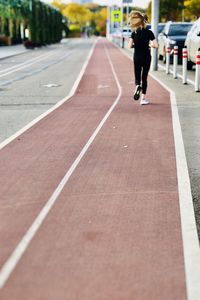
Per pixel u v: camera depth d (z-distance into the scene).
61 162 7.14
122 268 3.91
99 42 97.44
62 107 12.41
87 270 3.87
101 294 3.51
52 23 88.81
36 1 68.88
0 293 3.52
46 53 49.34
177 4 87.56
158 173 6.59
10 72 25.64
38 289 3.58
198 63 14.89
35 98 14.37
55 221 4.90
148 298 3.46
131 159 7.32
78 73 23.50
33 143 8.38
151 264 3.98
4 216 5.04
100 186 6.02
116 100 13.66
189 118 10.75
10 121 10.54
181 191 5.84
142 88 12.68
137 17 12.20
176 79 19.12
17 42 81.62
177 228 4.72
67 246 4.32
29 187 5.99
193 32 21.83
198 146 8.23
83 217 5.00
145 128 9.63
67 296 3.48
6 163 7.10
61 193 5.76
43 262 4.02
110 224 4.82
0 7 67.19
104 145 8.21
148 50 12.41
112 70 24.88
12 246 4.32
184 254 4.16
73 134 9.09
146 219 4.95
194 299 3.46
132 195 5.69
